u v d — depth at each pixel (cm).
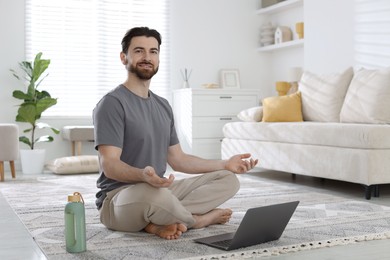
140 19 630
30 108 531
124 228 236
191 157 259
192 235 234
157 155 241
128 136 231
